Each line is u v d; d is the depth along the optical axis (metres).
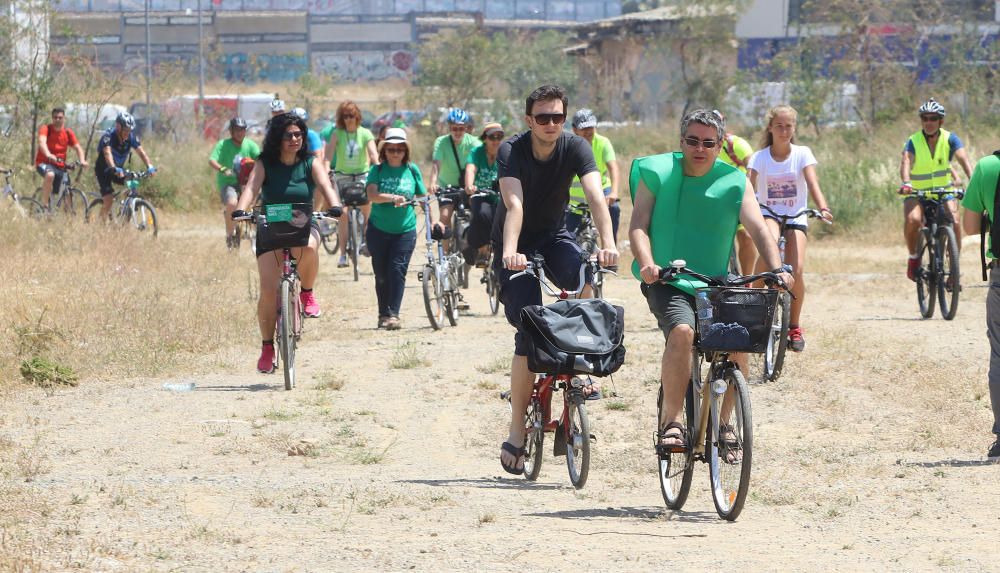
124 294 44.19
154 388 32.03
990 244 24.27
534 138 21.91
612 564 16.78
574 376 22.30
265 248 32.41
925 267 44.31
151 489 21.58
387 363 35.88
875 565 16.78
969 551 17.56
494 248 23.00
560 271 22.16
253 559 16.97
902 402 29.94
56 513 19.48
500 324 43.56
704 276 19.20
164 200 93.69
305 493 21.42
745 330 18.58
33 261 51.22
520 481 23.33
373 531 18.84
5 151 78.19
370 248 42.34
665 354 19.64
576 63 196.00
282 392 31.75
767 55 160.50
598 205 21.97
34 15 84.19
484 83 162.75
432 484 22.73
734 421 19.62
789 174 33.44
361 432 27.58
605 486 22.80
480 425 28.33
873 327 41.56
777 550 17.66
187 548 17.55
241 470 23.95
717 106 155.25
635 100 173.12
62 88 84.06
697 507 21.06
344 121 56.81
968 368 33.62
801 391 31.39
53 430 27.16
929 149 44.22
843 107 128.25
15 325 36.47
